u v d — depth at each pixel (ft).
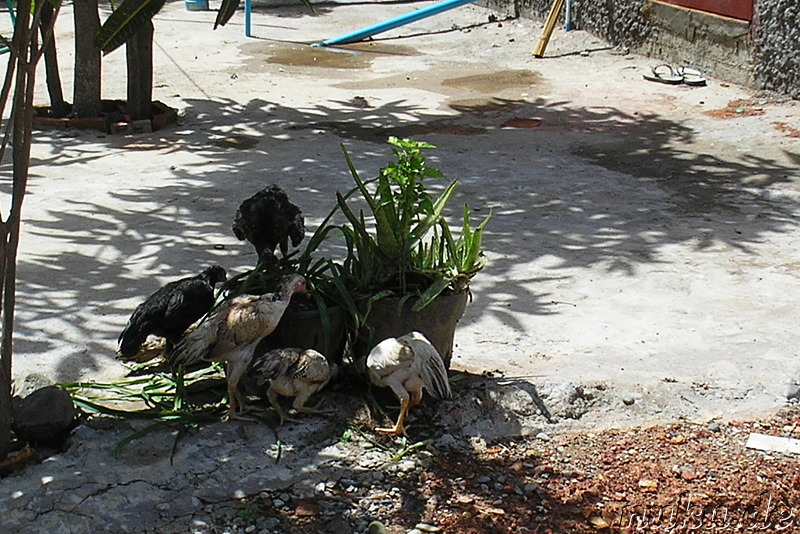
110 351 20.40
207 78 51.98
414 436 16.98
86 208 30.55
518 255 26.91
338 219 29.96
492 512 15.15
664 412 18.28
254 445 16.26
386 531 14.49
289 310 17.79
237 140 40.16
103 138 40.09
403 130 42.32
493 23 66.49
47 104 44.68
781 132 41.22
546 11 63.98
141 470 15.38
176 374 18.02
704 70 51.16
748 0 47.50
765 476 16.38
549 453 16.87
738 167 36.47
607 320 22.58
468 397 17.78
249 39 63.36
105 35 15.61
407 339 16.60
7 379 15.29
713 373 19.84
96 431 16.33
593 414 18.11
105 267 25.39
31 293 23.39
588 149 39.24
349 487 15.48
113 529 14.11
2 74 51.78
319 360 16.66
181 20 69.21
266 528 14.38
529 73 53.67
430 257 18.79
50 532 13.91
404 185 17.80
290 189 33.09
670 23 53.52
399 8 74.59
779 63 46.14
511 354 20.65
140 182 33.76
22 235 27.78
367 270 18.10
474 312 22.98
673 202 32.22
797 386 19.29
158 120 41.63
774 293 24.34
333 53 59.57
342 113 45.27
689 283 24.97
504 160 37.42
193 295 17.69
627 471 16.42
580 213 30.94
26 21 14.53
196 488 15.08
